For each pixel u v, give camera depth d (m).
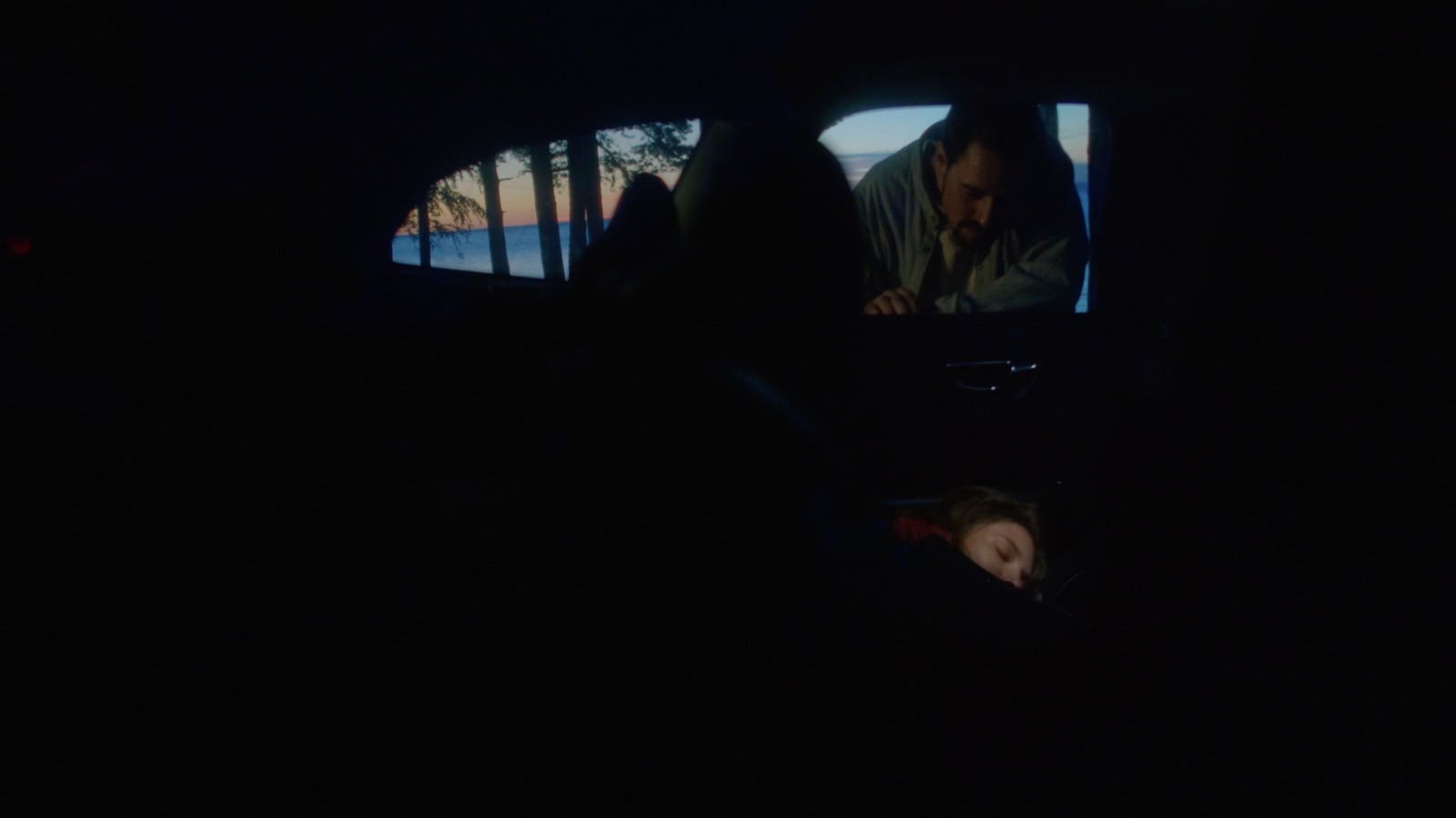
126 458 0.87
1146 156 1.83
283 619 0.72
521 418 0.89
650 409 0.85
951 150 2.01
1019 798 0.68
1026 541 1.93
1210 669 0.85
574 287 0.96
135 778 0.63
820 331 0.96
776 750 0.67
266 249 1.08
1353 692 0.87
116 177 1.08
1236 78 1.61
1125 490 1.76
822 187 0.95
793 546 0.80
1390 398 1.33
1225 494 1.44
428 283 1.10
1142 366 1.85
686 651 0.71
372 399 0.92
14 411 0.89
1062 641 0.82
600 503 0.81
